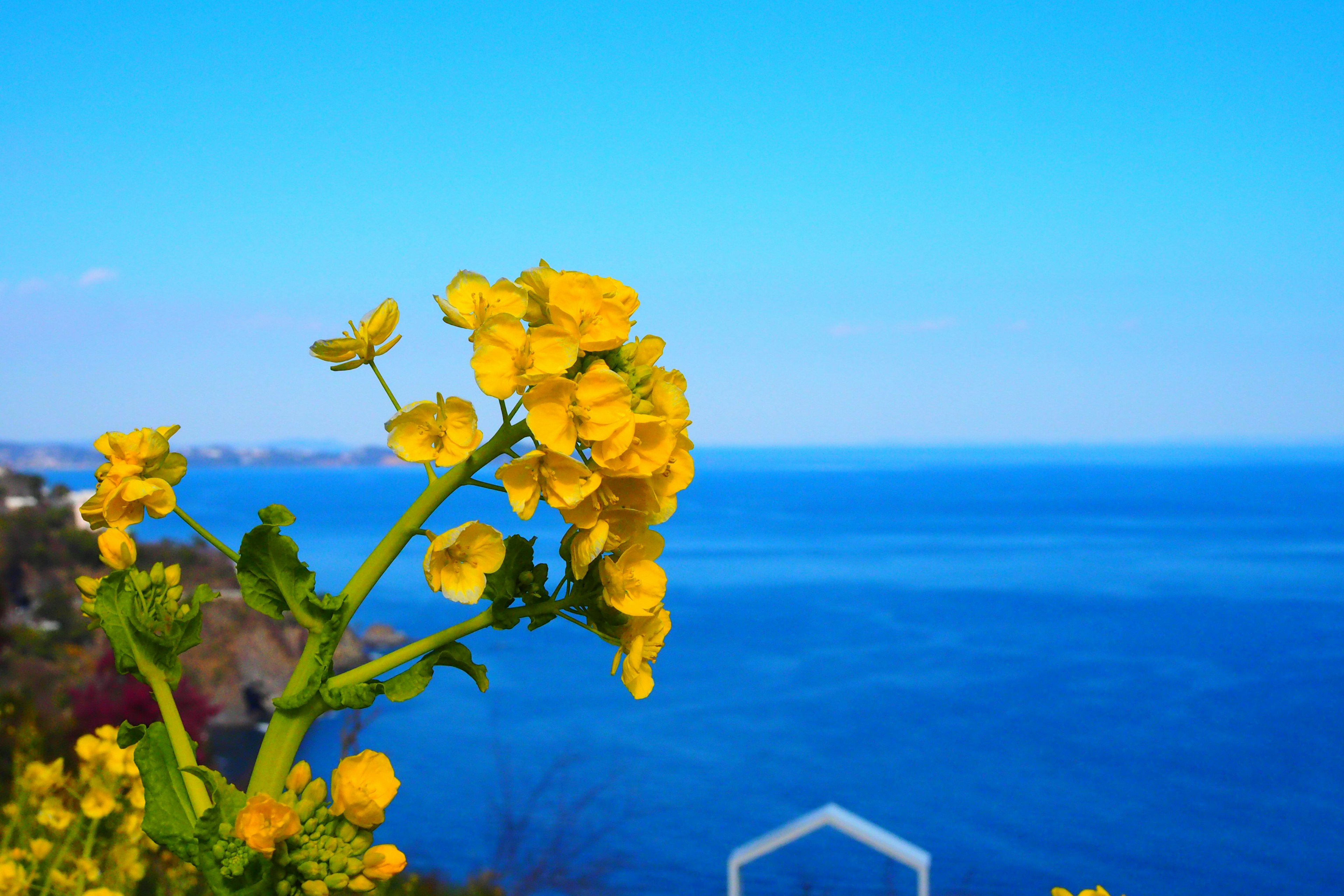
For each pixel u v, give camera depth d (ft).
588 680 158.40
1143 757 114.01
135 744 4.45
